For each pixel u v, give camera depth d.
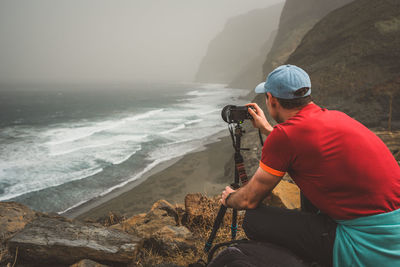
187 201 3.46
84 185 14.02
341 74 16.47
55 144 21.88
